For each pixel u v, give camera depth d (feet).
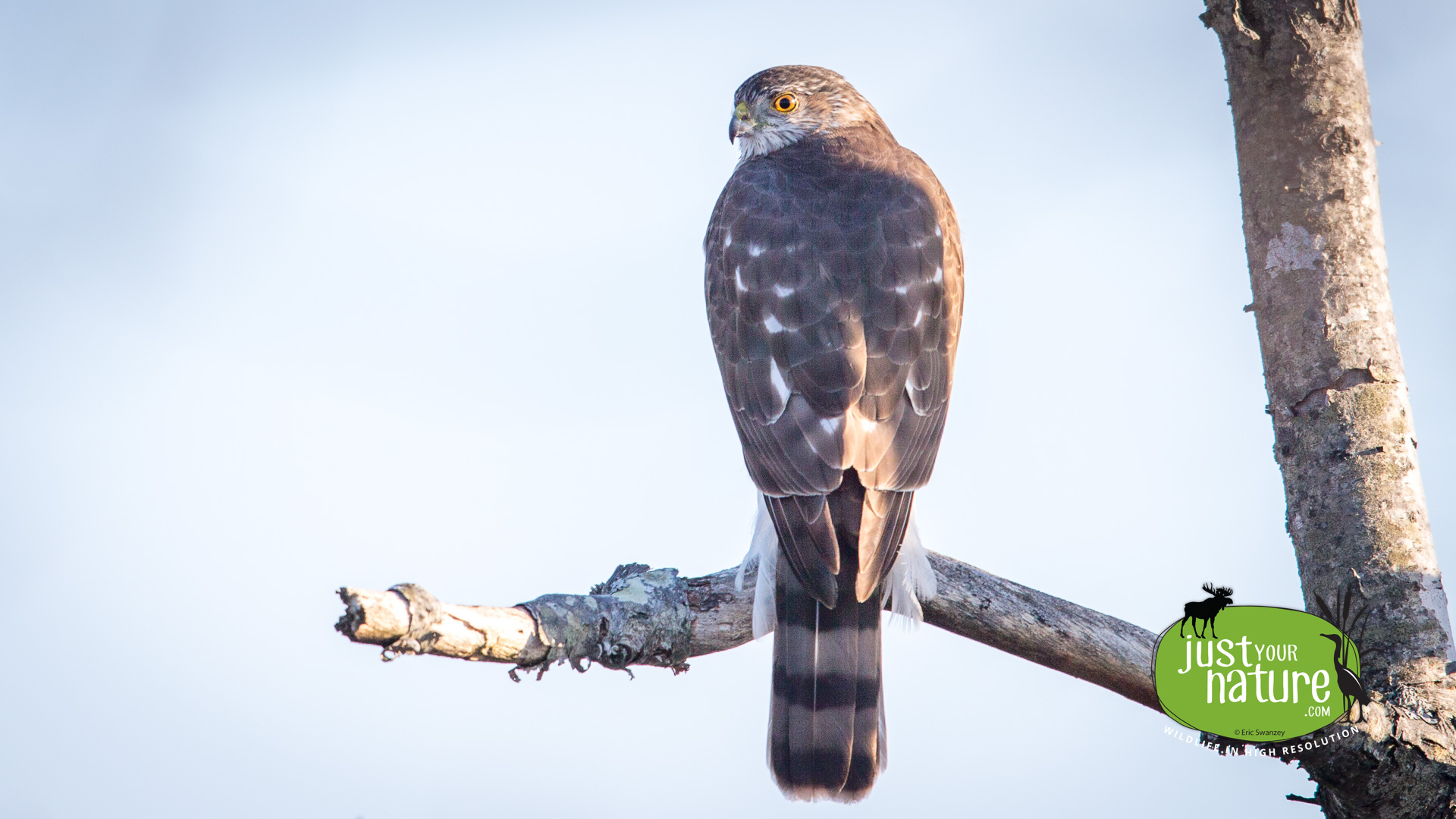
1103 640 24.03
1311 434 23.66
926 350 29.14
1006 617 24.68
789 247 30.07
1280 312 24.21
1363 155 24.02
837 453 27.20
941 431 29.09
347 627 18.57
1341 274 23.80
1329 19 23.91
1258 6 23.99
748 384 29.09
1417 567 22.75
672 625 24.58
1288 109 24.16
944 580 25.22
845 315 28.76
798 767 25.20
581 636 23.26
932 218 31.04
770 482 27.50
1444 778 20.85
